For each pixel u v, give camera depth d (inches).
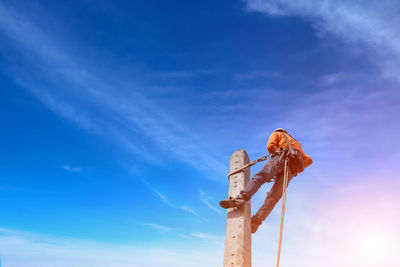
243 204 186.1
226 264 171.5
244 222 180.5
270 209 196.1
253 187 188.1
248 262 171.2
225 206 191.0
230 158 227.5
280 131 216.8
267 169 193.3
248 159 223.1
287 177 184.1
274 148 207.2
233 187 207.3
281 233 155.3
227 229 185.5
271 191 200.4
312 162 213.2
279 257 145.5
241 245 172.2
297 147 207.5
